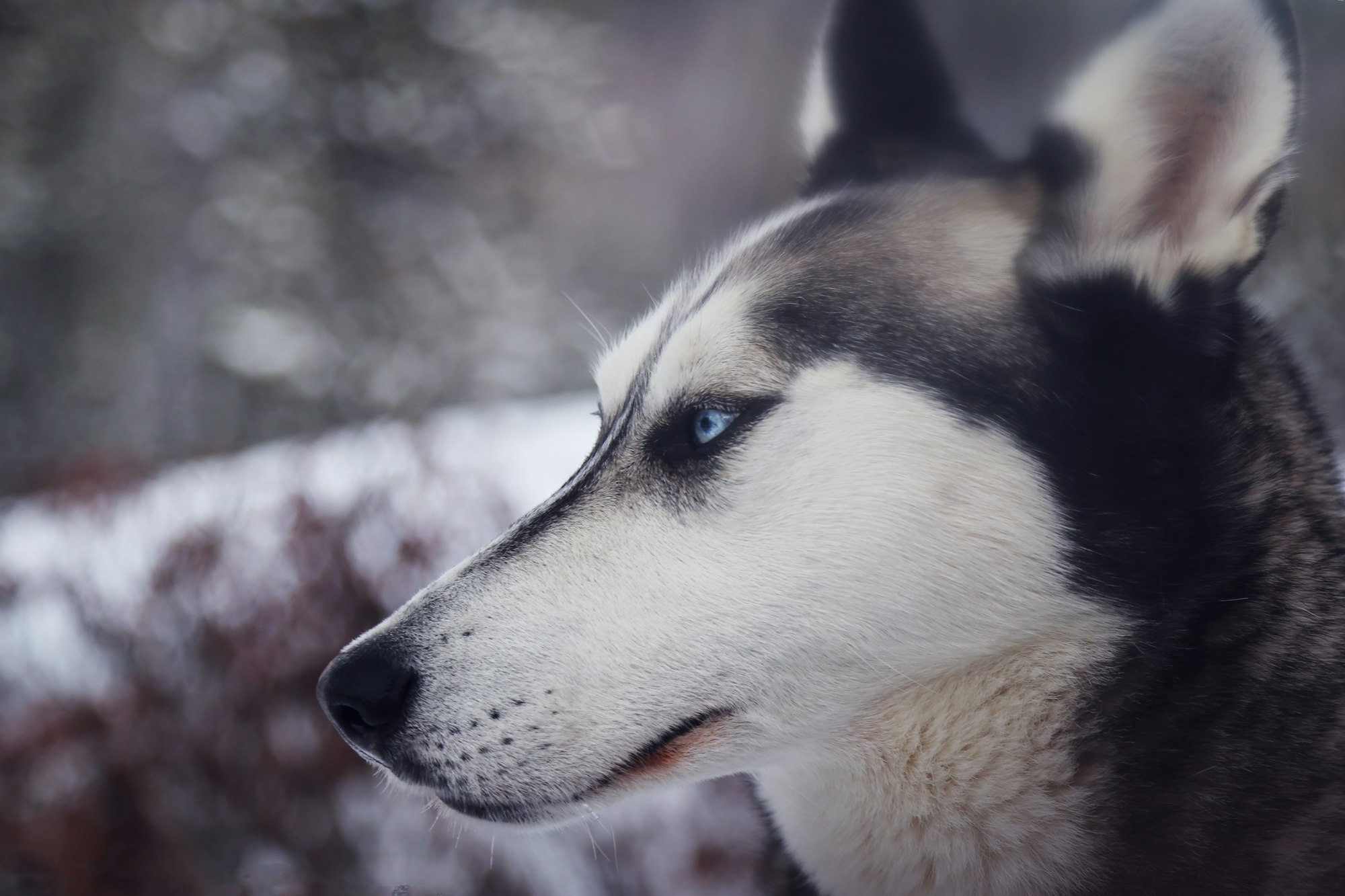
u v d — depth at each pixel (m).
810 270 1.83
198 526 3.69
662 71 13.30
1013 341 1.75
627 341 2.07
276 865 3.07
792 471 1.74
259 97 13.37
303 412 12.70
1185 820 1.70
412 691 1.74
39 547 4.30
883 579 1.70
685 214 13.12
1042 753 1.73
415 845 3.16
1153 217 1.71
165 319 13.78
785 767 1.89
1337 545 1.79
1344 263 5.71
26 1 14.98
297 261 13.09
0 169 14.91
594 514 1.83
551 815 1.75
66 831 3.00
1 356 14.73
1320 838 1.68
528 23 14.50
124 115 14.85
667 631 1.73
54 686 3.37
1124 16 1.74
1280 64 1.60
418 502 3.82
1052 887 1.75
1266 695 1.70
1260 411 1.81
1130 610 1.70
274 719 3.23
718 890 2.95
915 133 2.30
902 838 1.82
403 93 13.41
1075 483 1.69
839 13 2.34
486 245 13.55
